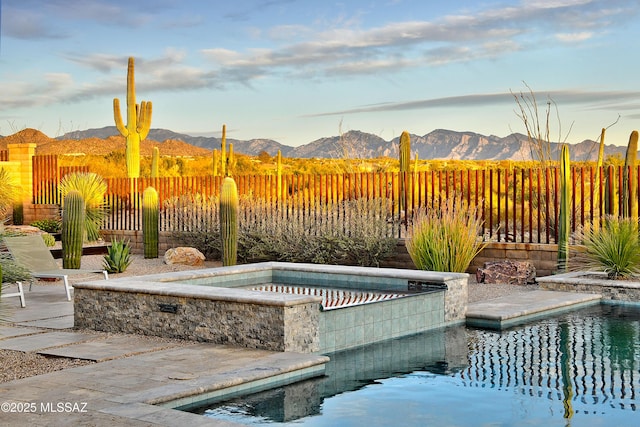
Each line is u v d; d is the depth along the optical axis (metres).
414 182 14.58
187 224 17.59
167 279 9.40
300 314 7.12
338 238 14.66
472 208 13.31
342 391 5.93
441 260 12.55
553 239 14.80
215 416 5.20
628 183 12.55
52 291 11.59
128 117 21.62
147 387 5.62
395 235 14.65
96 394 5.42
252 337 7.15
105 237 19.59
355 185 15.13
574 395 5.79
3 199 19.70
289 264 11.20
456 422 5.09
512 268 12.62
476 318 9.20
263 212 16.05
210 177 17.83
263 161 52.22
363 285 9.99
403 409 5.41
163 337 7.80
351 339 7.77
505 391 5.92
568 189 12.65
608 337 8.20
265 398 5.70
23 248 11.16
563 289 11.48
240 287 10.15
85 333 8.12
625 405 5.49
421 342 8.00
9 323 8.72
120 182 19.59
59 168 21.69
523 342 7.95
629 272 11.55
